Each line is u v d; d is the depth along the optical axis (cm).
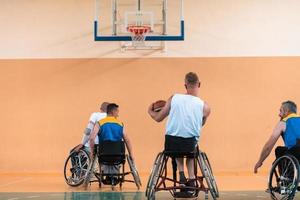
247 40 1043
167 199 585
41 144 1034
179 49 1041
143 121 1031
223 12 1047
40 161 1030
